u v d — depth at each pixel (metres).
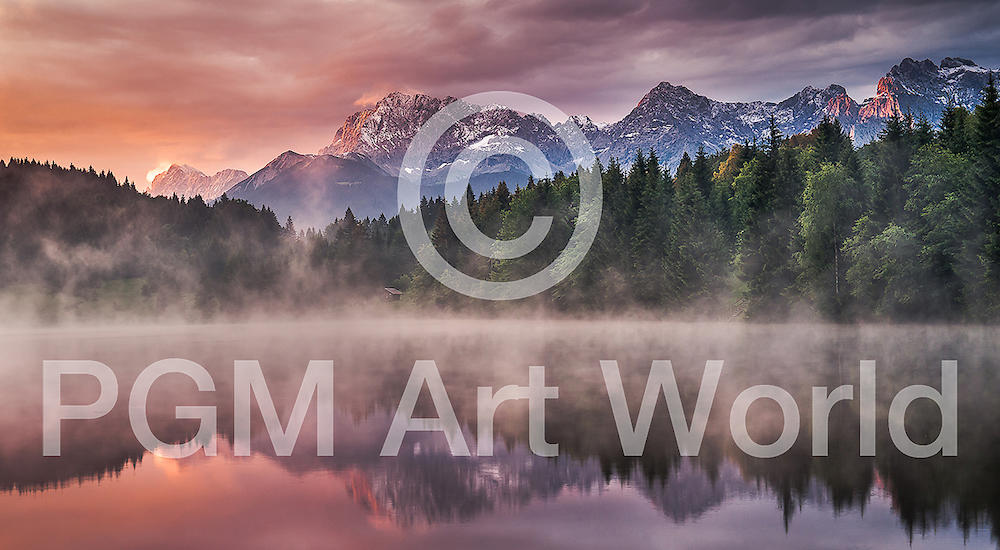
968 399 32.06
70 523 17.41
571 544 15.85
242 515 17.97
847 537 15.87
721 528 16.61
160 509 18.45
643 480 20.55
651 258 116.75
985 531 16.05
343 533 16.64
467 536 16.48
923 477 20.14
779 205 95.50
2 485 20.72
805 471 21.00
